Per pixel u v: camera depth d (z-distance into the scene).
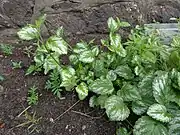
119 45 0.38
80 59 0.38
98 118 0.37
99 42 0.46
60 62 0.42
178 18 0.48
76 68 0.39
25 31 0.37
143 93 0.35
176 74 0.36
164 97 0.34
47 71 0.38
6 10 0.46
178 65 0.38
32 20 0.47
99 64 0.38
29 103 0.38
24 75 0.42
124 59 0.39
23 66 0.43
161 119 0.32
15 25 0.47
